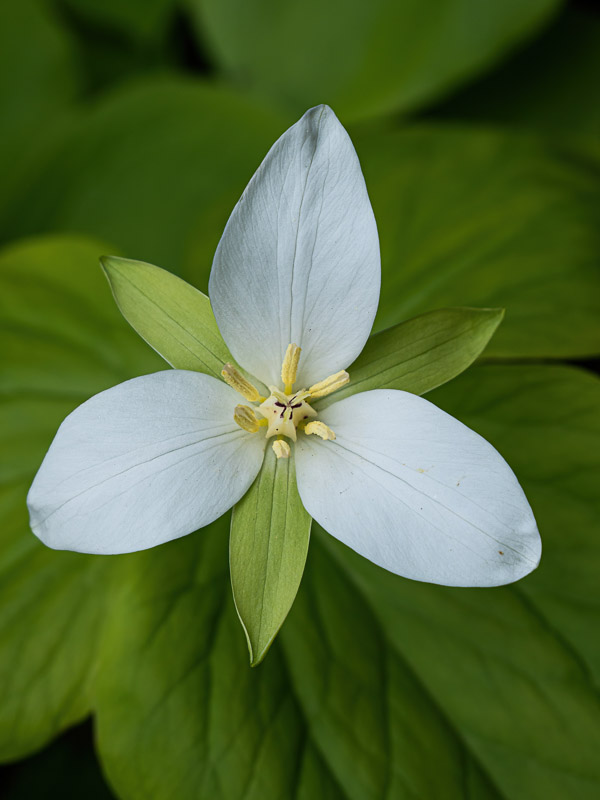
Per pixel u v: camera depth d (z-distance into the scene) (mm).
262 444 357
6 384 412
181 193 482
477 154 439
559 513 386
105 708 374
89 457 341
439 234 425
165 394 349
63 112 566
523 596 387
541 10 491
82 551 339
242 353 354
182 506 345
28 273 424
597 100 526
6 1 572
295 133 338
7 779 435
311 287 351
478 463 343
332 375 355
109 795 433
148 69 594
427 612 389
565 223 420
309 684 379
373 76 519
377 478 349
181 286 353
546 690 380
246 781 369
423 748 376
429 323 356
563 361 445
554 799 374
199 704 374
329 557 394
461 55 502
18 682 386
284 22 540
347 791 370
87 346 418
